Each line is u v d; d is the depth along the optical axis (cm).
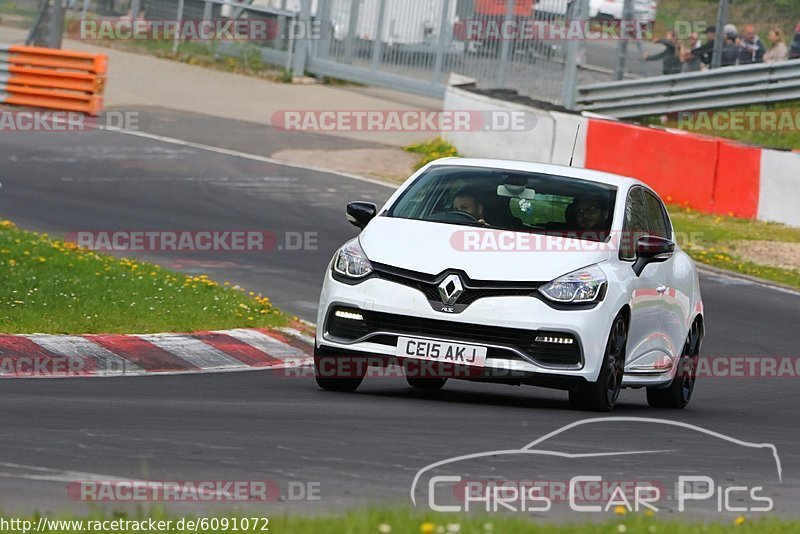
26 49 9794
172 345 3888
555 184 3500
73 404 2827
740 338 5216
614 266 3275
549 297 3097
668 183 8381
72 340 3738
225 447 2392
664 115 10081
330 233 6681
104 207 6738
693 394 4116
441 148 9350
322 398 3197
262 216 6944
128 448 2317
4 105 9800
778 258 7200
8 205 6494
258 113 10494
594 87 10106
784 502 2281
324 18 11950
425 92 11169
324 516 1830
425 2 11150
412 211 3412
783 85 9638
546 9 10281
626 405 3681
